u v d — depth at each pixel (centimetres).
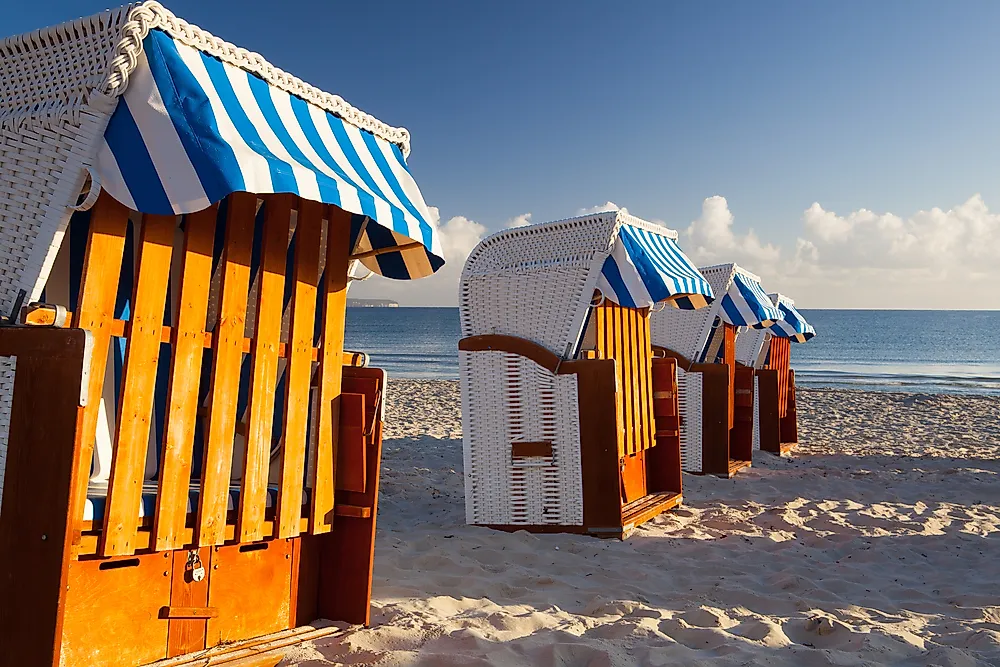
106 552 246
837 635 337
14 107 256
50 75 252
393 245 369
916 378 3206
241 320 291
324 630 320
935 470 870
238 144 241
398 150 359
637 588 414
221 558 293
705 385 809
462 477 764
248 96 274
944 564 482
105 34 243
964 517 620
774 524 585
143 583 266
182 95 243
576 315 531
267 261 298
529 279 546
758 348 992
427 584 405
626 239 542
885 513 630
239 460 347
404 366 3878
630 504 598
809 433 1266
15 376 228
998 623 363
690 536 538
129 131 239
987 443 1153
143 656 266
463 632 316
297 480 311
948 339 7412
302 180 250
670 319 831
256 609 308
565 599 391
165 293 266
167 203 229
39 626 218
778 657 307
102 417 312
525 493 538
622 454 580
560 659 295
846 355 5238
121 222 253
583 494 528
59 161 237
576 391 530
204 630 287
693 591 414
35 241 235
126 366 253
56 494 219
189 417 274
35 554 220
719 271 830
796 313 1099
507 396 543
